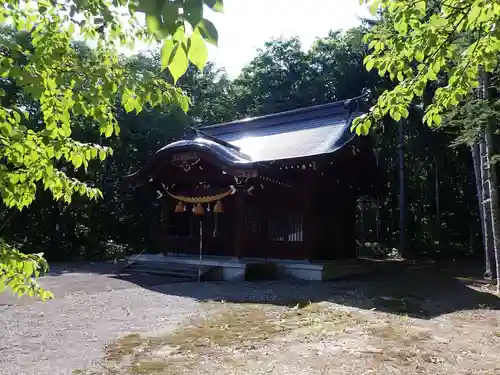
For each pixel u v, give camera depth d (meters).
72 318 7.98
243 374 4.99
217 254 16.05
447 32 3.73
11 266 2.60
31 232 21.14
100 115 2.79
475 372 5.09
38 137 2.78
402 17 3.78
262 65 33.50
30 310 8.56
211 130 22.00
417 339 6.59
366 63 4.22
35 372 5.08
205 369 5.18
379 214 29.33
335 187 16.42
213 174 15.38
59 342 6.37
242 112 35.38
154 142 25.19
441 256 23.33
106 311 8.69
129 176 16.70
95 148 3.18
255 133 19.77
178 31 1.45
